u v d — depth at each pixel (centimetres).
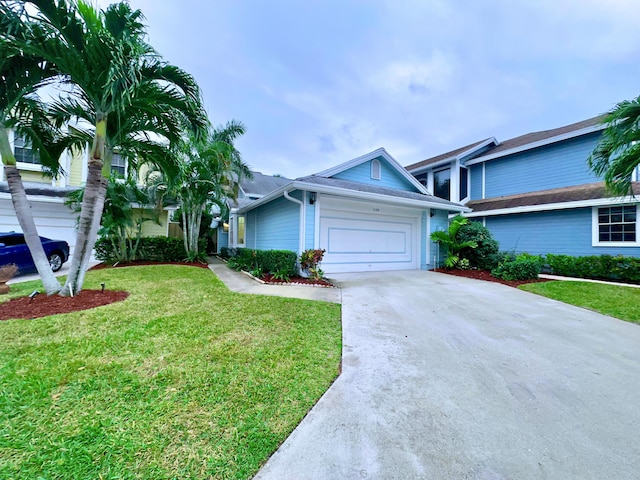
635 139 582
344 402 248
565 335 420
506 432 213
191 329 395
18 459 177
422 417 229
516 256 1013
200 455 186
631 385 282
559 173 1188
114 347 331
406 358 335
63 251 958
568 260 962
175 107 541
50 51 430
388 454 190
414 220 1165
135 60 446
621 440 206
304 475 173
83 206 525
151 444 192
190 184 1105
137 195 1030
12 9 396
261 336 381
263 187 1825
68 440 193
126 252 1063
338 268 968
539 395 263
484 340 395
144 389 252
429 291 704
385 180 1241
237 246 1647
